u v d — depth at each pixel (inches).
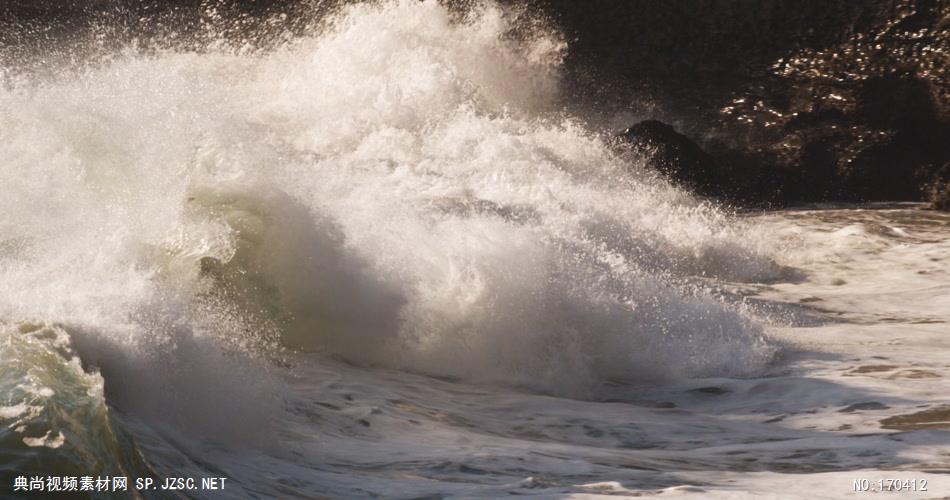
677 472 637.3
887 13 2630.4
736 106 2723.9
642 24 2851.9
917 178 2480.3
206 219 908.0
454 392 891.4
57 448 402.3
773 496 561.0
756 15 2736.2
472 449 679.1
